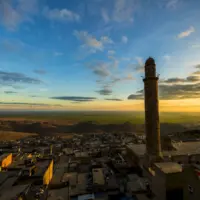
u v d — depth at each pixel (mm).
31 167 37875
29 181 33438
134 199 30703
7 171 38250
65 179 40281
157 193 26078
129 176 39812
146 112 40938
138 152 48938
